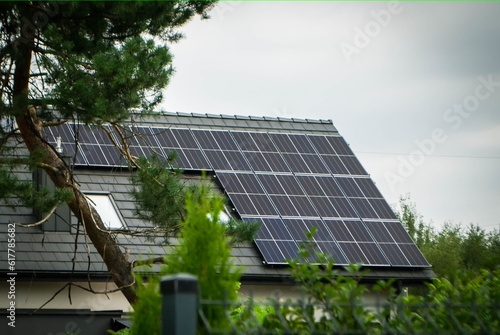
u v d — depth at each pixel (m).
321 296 8.73
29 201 24.02
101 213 34.88
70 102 23.53
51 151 26.98
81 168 36.81
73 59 24.03
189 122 42.25
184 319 7.16
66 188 24.95
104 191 36.06
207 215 9.02
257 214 37.06
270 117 44.91
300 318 8.41
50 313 28.69
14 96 24.94
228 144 41.41
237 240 26.23
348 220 38.97
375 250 37.53
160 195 25.75
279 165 41.12
